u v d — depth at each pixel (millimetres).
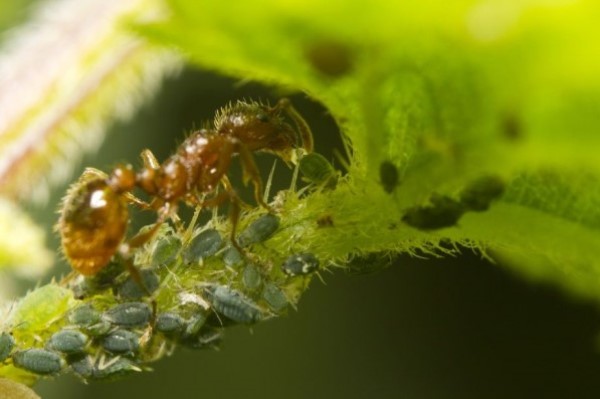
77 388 55
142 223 46
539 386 55
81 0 49
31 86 49
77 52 49
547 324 55
